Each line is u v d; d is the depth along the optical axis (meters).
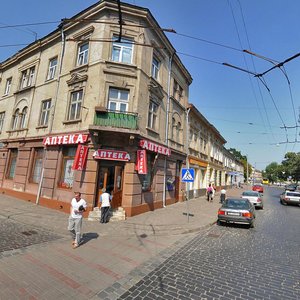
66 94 13.48
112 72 12.07
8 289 4.27
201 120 24.17
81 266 5.57
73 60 13.55
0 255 5.80
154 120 14.42
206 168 26.92
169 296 4.31
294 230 10.77
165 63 15.78
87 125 11.73
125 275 5.20
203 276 5.26
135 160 11.88
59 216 10.84
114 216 10.92
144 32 12.98
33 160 15.11
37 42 16.34
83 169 11.38
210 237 8.94
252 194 19.38
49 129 13.82
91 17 13.01
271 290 4.73
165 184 15.80
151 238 8.44
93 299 4.14
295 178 55.12
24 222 9.41
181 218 11.98
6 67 19.97
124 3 12.41
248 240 8.62
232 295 4.45
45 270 5.20
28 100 16.59
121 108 12.26
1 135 18.80
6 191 16.47
